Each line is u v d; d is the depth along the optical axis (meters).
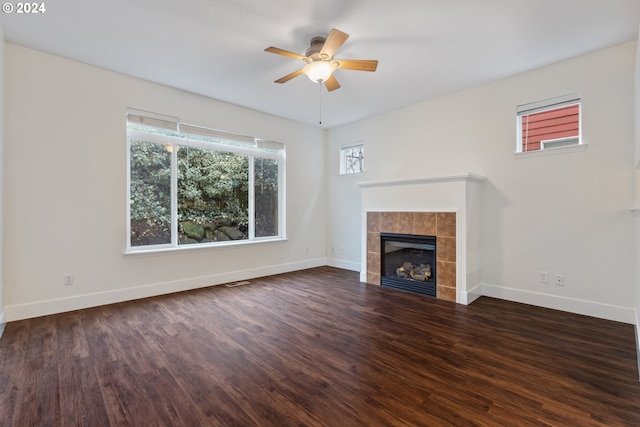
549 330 2.73
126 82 3.53
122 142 3.51
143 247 3.73
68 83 3.16
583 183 3.10
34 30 2.63
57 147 3.10
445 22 2.50
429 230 3.81
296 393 1.81
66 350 2.34
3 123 2.75
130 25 2.55
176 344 2.45
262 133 4.86
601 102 2.98
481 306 3.41
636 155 2.63
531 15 2.40
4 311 2.83
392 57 3.08
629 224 2.86
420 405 1.70
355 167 5.44
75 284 3.23
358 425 1.55
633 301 2.86
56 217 3.11
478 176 3.63
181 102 3.96
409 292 3.97
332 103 4.44
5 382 1.91
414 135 4.49
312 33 2.66
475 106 3.86
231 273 4.52
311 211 5.61
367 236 4.50
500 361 2.19
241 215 4.72
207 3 2.27
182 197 4.07
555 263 3.29
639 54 2.29
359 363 2.16
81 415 1.61
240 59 3.14
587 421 1.57
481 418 1.59
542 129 3.42
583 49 2.95
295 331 2.72
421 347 2.41
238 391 1.83
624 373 2.02
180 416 1.61
